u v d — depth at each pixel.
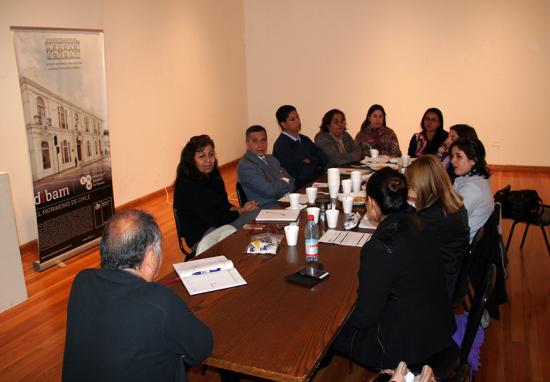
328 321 1.65
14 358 2.74
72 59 4.14
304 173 4.22
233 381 2.02
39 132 3.86
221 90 7.66
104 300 1.25
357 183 3.33
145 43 5.86
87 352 1.24
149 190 6.14
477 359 2.10
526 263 3.86
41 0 4.39
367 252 1.69
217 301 1.82
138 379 1.21
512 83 6.83
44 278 3.84
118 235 1.31
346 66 7.65
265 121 8.45
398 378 1.20
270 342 1.53
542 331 2.86
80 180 4.32
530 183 6.37
